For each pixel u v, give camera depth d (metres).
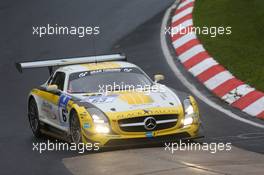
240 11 72.62
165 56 65.31
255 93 50.47
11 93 62.81
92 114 37.66
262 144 38.19
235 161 33.34
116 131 37.19
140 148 38.12
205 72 58.00
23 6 93.06
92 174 32.19
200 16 74.06
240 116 47.12
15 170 35.69
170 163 33.12
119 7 86.69
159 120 37.62
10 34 81.81
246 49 61.50
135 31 75.88
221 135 41.34
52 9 89.38
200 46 64.56
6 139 45.78
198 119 38.94
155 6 85.06
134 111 37.56
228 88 52.94
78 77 42.38
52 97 43.28
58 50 73.88
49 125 43.91
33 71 69.75
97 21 81.62
